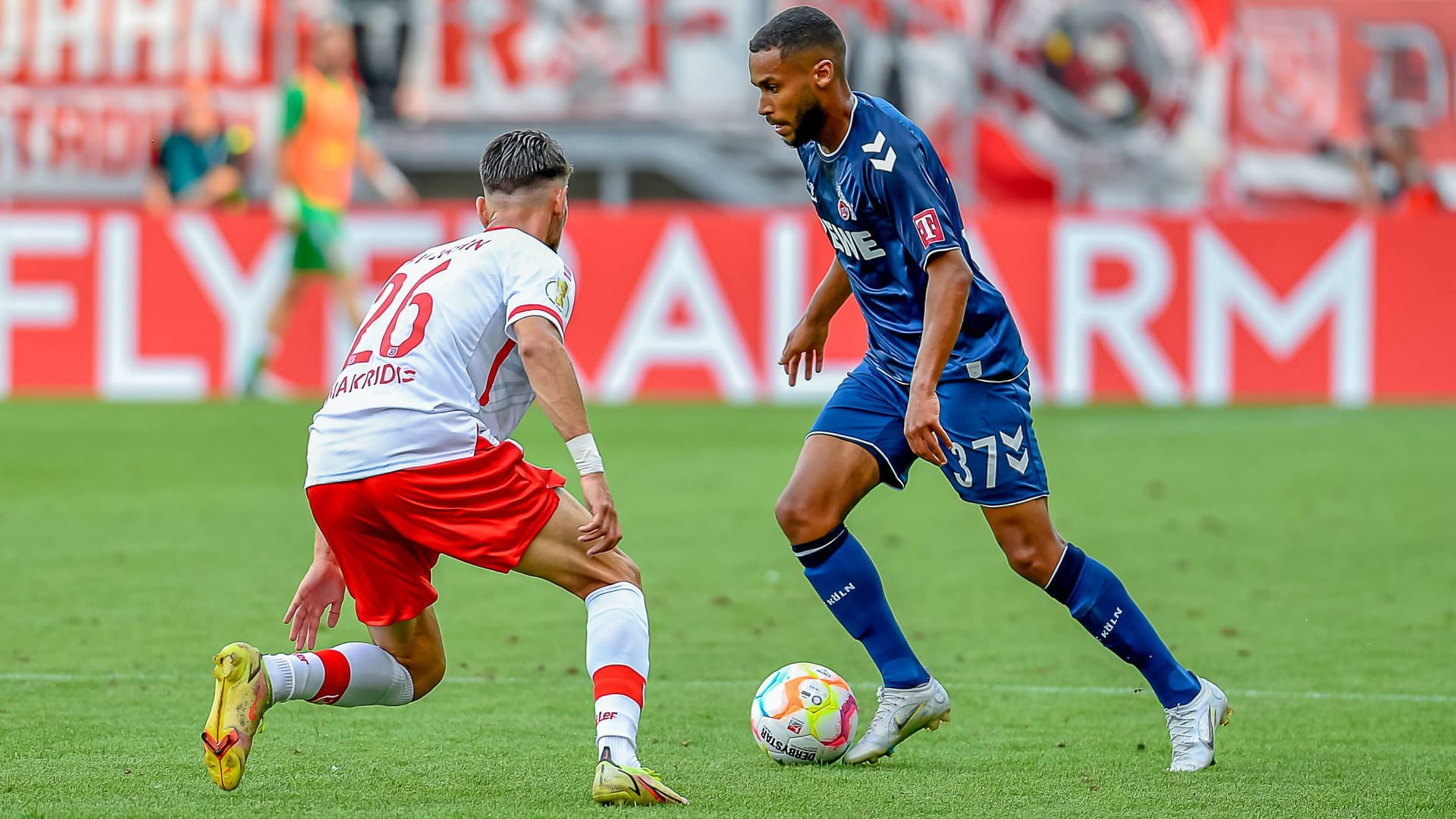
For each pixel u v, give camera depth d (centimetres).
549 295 1351
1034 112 6694
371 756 1556
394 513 1352
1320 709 1827
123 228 5597
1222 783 1471
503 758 1551
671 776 1488
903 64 6669
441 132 6762
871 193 1537
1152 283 5622
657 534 3173
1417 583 2694
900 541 3148
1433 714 1800
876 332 1627
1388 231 5647
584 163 6856
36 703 1781
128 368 5612
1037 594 2597
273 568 2766
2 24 6594
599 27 6812
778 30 1523
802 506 1591
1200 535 3194
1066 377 5619
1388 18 6688
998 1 6662
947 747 1634
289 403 5538
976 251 5616
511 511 1354
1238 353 5641
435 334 1355
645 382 5656
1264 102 6688
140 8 6594
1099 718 1783
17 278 5584
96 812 1320
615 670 1361
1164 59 6656
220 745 1318
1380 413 5488
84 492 3659
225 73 6600
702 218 5638
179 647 2123
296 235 5566
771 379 5638
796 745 1531
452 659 2091
